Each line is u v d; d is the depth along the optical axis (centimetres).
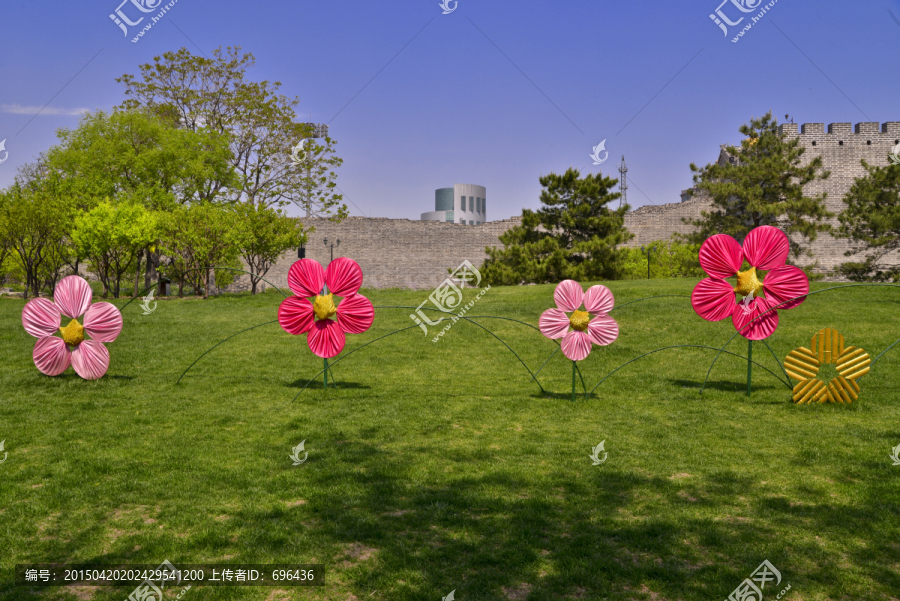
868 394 1040
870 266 3409
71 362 1129
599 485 618
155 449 729
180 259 3025
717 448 753
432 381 1191
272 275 4541
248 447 743
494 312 2053
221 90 3575
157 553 467
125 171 3303
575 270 3369
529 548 476
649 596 411
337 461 691
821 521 531
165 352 1438
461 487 611
